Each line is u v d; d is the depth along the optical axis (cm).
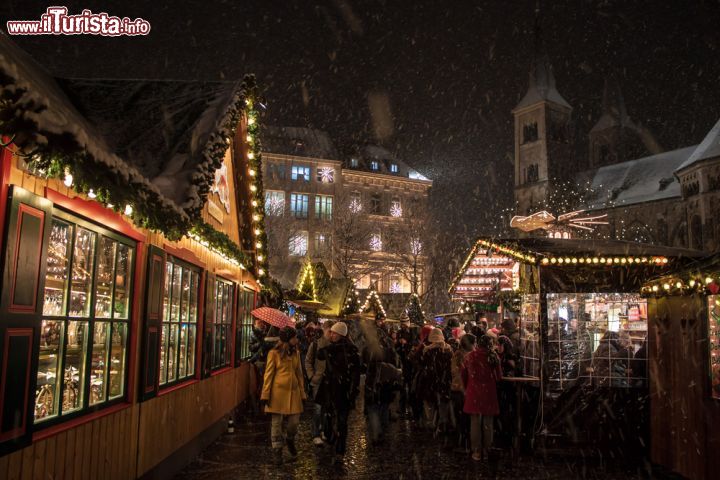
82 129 402
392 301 3403
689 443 760
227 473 773
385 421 1001
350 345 885
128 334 627
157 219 567
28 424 414
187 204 625
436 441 1025
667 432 828
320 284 2841
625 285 963
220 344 1098
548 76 10006
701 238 6988
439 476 777
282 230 5766
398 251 6462
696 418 741
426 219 6856
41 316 434
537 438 921
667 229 7975
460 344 962
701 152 7094
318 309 2683
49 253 461
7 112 342
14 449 396
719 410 687
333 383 870
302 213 6406
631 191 8744
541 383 937
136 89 846
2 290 384
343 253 6175
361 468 812
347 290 2869
